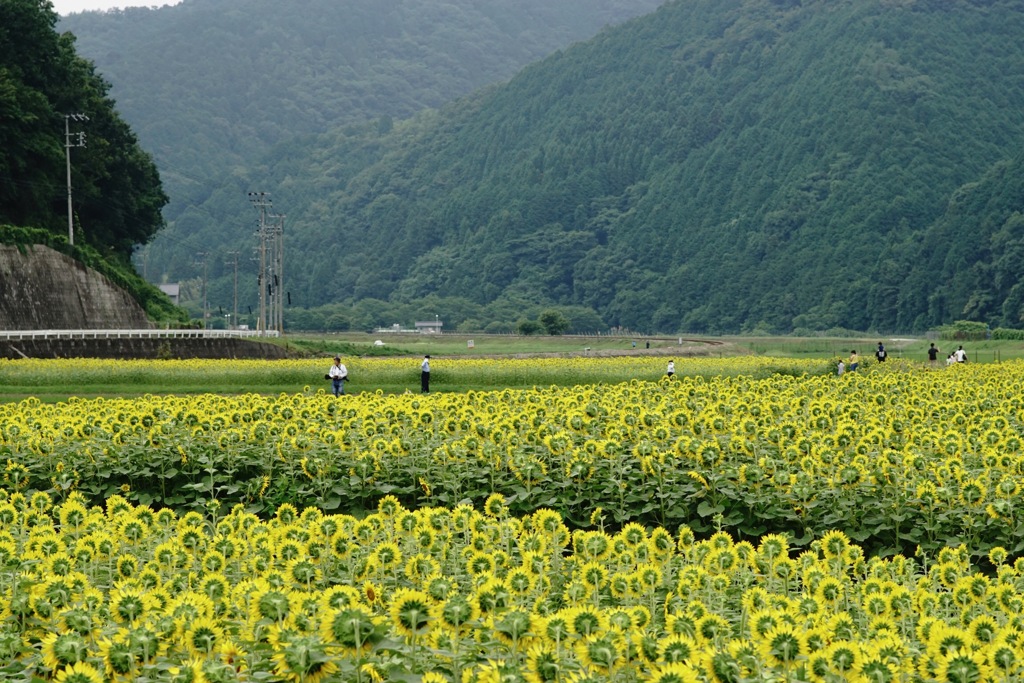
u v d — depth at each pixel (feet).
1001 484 53.57
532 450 67.51
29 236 318.24
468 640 31.45
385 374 196.24
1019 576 38.24
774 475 58.18
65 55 374.84
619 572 36.42
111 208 396.98
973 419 78.43
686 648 28.45
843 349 448.65
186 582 36.47
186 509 67.56
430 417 74.13
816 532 56.18
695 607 31.86
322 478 65.87
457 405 86.84
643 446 62.23
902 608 33.78
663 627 33.60
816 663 27.89
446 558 40.37
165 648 30.42
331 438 68.85
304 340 362.33
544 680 27.94
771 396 94.48
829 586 35.09
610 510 61.36
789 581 38.70
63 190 352.28
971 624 31.30
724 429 69.36
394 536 43.16
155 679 29.04
